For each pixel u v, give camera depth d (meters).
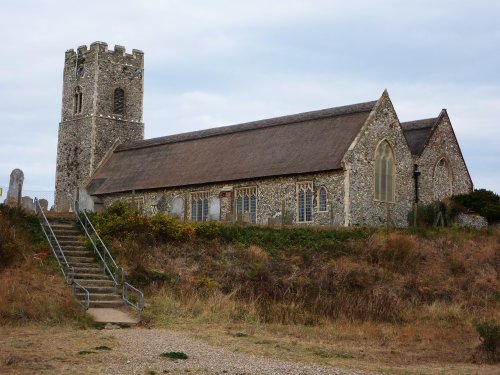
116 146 64.56
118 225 31.86
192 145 55.66
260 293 28.62
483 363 19.58
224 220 42.81
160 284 27.92
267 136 50.28
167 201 50.88
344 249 34.44
